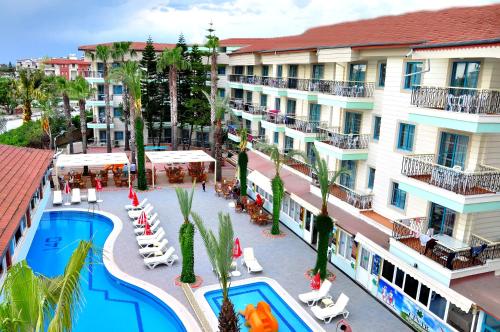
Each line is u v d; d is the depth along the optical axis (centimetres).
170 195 3391
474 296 1402
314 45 2873
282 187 2544
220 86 5253
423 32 1981
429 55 1595
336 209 2267
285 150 3409
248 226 2752
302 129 2967
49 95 5453
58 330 701
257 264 2112
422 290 1617
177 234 2573
